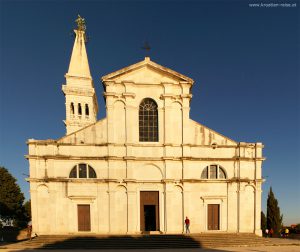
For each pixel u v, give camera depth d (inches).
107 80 1476.4
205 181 1460.4
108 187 1409.9
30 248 1158.3
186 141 1473.9
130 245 1203.9
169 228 1411.2
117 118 1469.0
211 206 1462.8
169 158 1446.9
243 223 1449.3
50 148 1408.7
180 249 1144.2
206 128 1510.8
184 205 1429.6
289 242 1306.6
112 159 1425.9
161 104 1502.2
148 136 1489.9
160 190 1445.6
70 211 1384.1
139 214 1419.8
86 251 1101.7
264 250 1103.0
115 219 1396.4
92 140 1448.1
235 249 1136.8
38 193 1374.3
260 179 1475.1
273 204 1979.6
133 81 1482.5
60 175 1402.6
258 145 1502.2
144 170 1454.2
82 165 1428.4
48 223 1362.0
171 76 1524.4
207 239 1280.8
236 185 1475.1
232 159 1485.0
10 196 2501.2
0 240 1715.1
